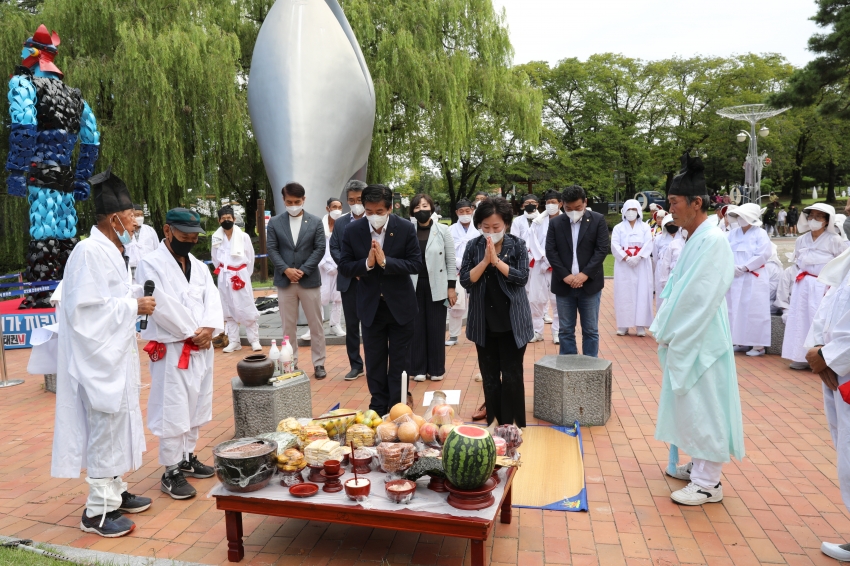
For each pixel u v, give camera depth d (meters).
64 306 3.56
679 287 3.89
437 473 3.31
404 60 18.25
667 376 4.02
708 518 3.80
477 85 20.89
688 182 3.91
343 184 10.35
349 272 5.38
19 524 3.89
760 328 7.90
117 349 3.61
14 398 6.88
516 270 4.85
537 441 5.09
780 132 39.16
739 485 4.28
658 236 10.28
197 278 4.31
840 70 25.72
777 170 42.16
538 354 8.34
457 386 6.78
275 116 9.73
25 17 16.78
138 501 4.02
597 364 5.64
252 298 8.47
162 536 3.69
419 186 45.66
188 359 4.14
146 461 4.92
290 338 7.15
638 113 39.19
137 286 4.04
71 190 9.54
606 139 35.75
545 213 9.04
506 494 3.68
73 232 9.67
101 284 3.57
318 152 9.71
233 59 16.62
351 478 3.48
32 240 9.40
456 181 39.00
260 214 16.09
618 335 9.53
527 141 22.95
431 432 3.78
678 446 3.99
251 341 8.59
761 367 7.46
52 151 9.12
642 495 4.14
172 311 3.98
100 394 3.53
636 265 9.23
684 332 3.83
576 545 3.50
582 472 4.47
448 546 3.53
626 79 37.22
